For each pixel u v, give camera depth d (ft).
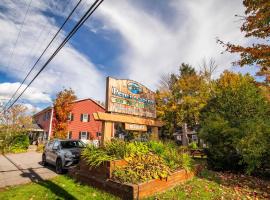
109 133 30.42
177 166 25.96
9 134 90.48
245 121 32.65
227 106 36.86
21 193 21.08
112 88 32.65
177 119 87.51
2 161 53.36
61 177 28.53
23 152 84.43
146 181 19.42
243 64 30.42
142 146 27.66
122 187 18.78
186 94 85.71
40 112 129.90
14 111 104.01
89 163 24.44
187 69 133.18
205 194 20.63
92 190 21.34
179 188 22.12
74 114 107.76
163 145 30.53
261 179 29.04
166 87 95.71
